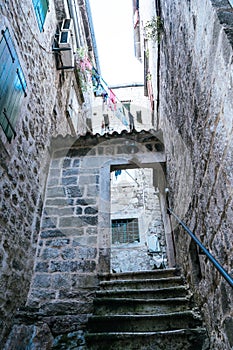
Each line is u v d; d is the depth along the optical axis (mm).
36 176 3537
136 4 7461
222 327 1752
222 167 1570
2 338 2258
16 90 2887
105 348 2203
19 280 2781
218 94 1543
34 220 3391
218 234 1745
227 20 1436
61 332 2518
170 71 3369
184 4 2256
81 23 8055
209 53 1643
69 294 3051
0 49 2510
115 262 6316
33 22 3910
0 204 2381
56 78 5117
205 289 2174
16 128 2857
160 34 4051
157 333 2201
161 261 6238
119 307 2660
